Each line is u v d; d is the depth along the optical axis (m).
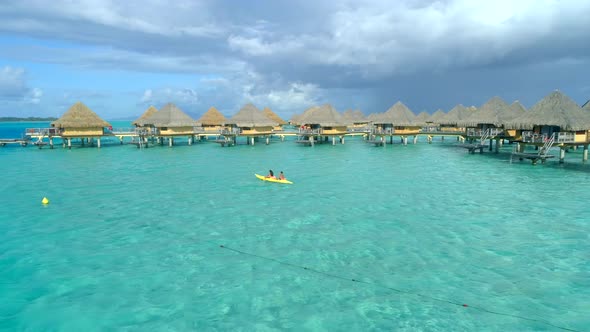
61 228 18.59
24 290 12.35
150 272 13.57
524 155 37.12
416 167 37.16
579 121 33.91
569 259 14.23
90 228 18.55
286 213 20.86
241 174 33.78
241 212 21.14
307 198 24.30
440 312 10.84
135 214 20.95
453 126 68.12
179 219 19.92
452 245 15.79
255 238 16.94
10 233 17.86
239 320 10.55
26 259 14.76
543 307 11.02
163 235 17.48
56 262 14.48
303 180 30.53
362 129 79.19
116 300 11.67
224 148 58.47
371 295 11.83
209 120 75.06
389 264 14.01
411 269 13.58
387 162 41.12
